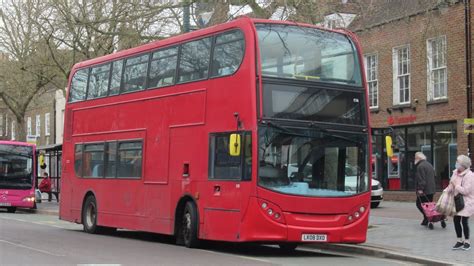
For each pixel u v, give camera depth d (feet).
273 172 38.37
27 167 96.12
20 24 106.11
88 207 58.08
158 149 47.73
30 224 69.15
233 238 39.17
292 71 39.88
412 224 56.18
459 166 40.96
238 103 39.60
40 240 49.37
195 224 43.21
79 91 61.16
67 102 63.10
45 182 111.45
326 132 39.96
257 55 39.04
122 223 51.78
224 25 42.24
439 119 85.05
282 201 38.27
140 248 44.34
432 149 86.79
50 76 105.60
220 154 40.96
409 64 90.02
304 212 38.73
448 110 83.61
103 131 55.98
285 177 38.60
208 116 42.45
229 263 36.19
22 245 45.01
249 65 38.99
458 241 41.63
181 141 45.03
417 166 55.06
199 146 43.04
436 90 86.22
